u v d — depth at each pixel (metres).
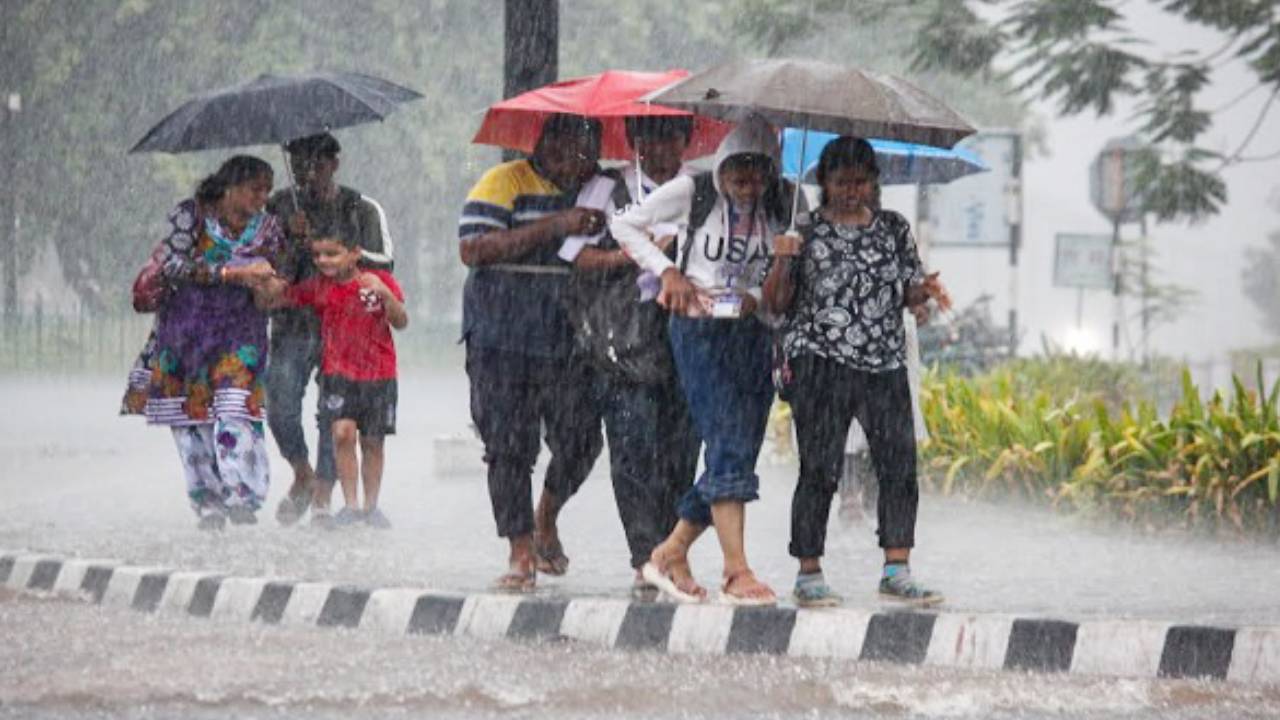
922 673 18.30
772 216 20.30
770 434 43.38
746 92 19.84
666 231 20.17
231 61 102.69
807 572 20.58
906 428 20.47
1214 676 18.19
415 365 105.25
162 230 105.75
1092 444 32.56
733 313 20.08
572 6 106.94
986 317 72.12
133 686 17.31
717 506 20.28
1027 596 22.50
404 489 35.50
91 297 108.56
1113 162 65.44
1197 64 43.25
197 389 28.77
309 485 29.88
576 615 20.06
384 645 19.59
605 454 41.03
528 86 31.67
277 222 28.80
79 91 103.38
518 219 21.66
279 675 17.86
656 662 18.72
